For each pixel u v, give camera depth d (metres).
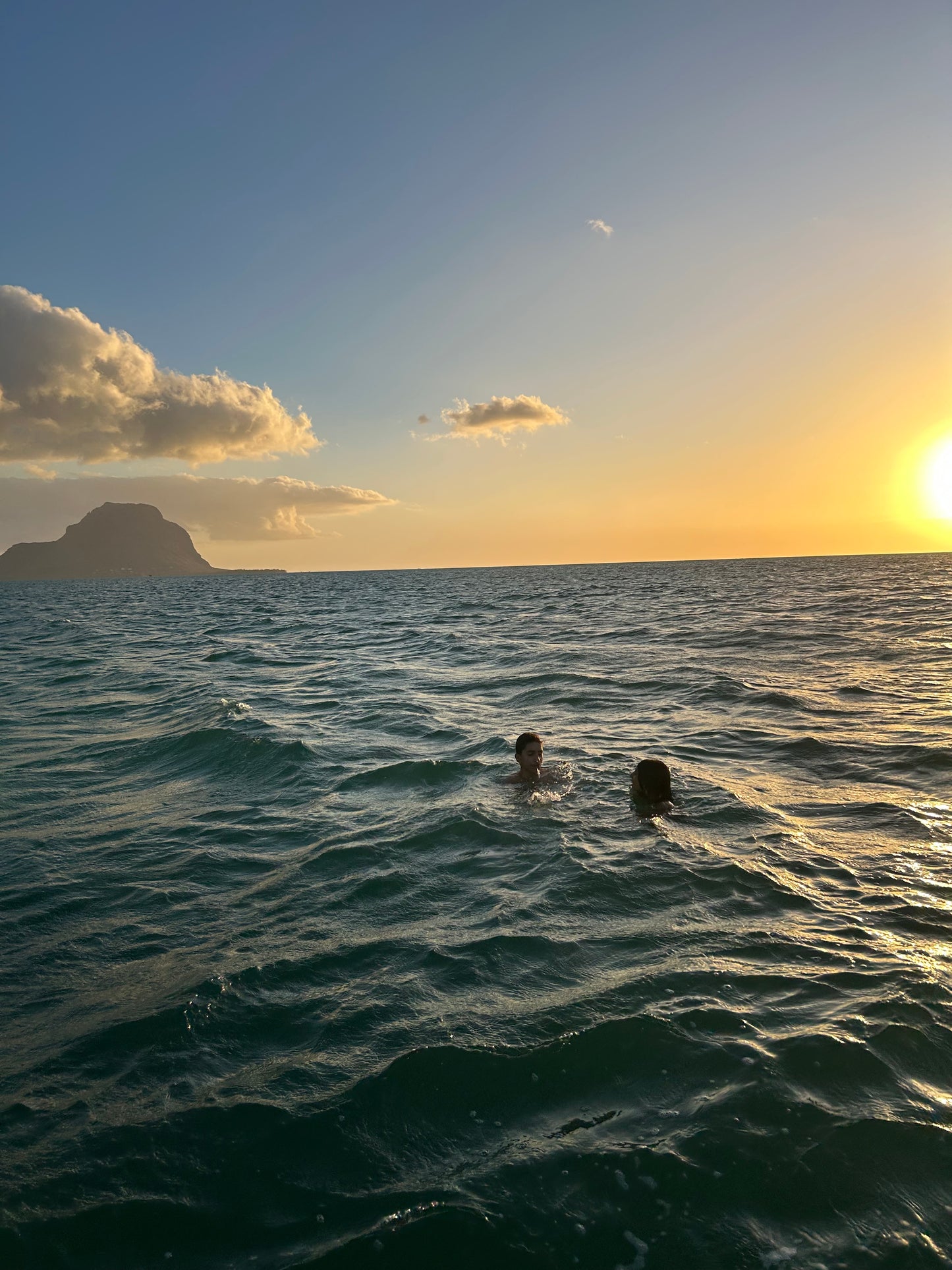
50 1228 2.75
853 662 16.55
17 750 10.72
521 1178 2.87
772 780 8.15
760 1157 2.89
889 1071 3.34
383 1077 3.50
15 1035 4.06
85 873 6.34
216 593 88.94
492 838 6.73
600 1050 3.59
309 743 10.35
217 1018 4.11
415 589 80.88
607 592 55.34
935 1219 2.59
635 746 9.75
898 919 4.84
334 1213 2.77
